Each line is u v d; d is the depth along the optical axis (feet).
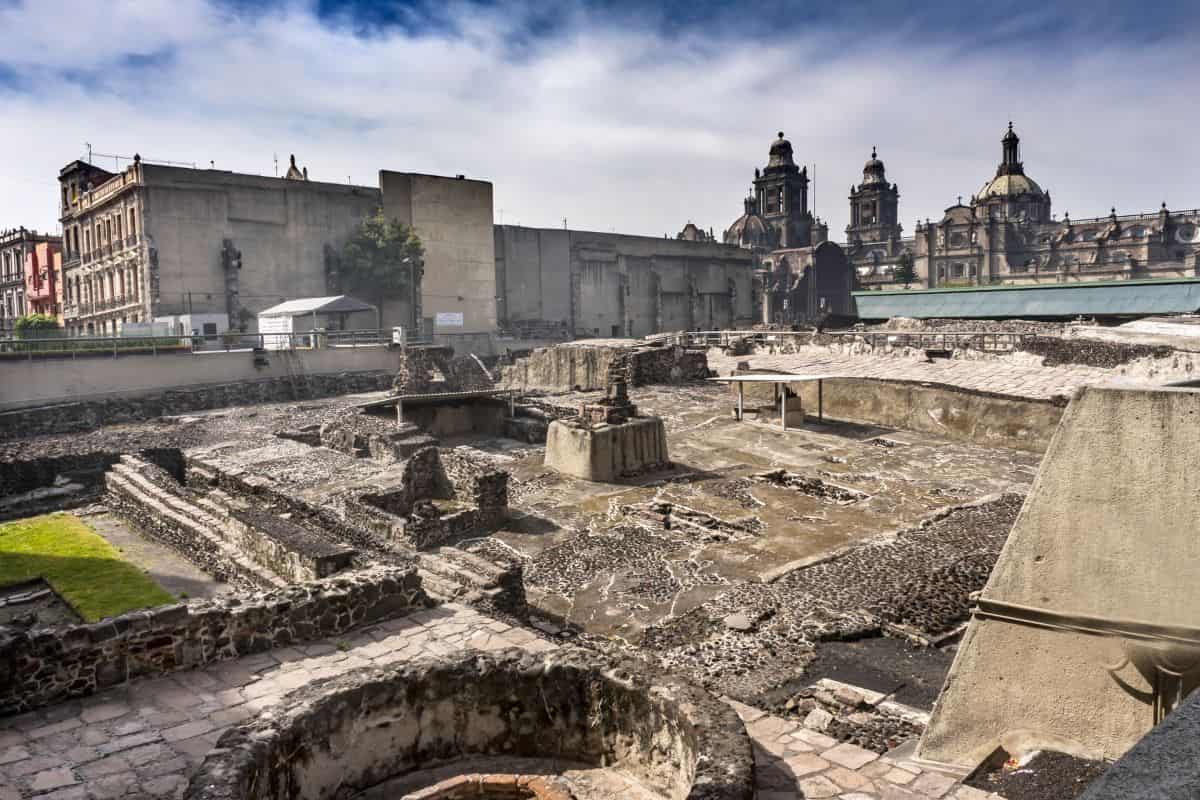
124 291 157.69
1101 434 19.29
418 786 22.06
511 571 39.65
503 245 211.20
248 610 29.78
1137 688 19.10
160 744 23.95
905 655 34.68
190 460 69.56
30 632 26.35
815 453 73.82
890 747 25.82
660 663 34.47
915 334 116.26
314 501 53.78
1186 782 4.17
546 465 69.51
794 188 403.34
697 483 64.39
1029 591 20.36
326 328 149.69
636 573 45.80
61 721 25.26
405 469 57.00
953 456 72.38
